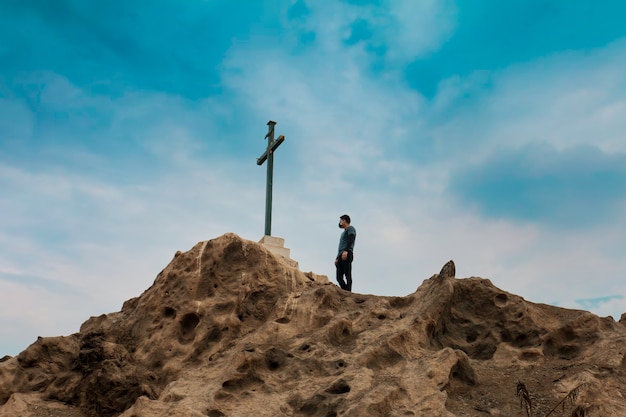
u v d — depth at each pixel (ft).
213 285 52.80
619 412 37.55
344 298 52.75
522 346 46.32
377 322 48.67
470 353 46.34
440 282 49.80
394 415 37.22
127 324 53.98
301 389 41.34
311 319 49.21
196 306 51.06
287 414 39.29
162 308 52.37
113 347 49.29
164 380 47.16
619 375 40.93
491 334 47.16
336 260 57.47
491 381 42.52
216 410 39.63
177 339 49.96
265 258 54.24
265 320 50.67
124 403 45.50
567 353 45.14
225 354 47.16
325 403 39.09
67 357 50.78
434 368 40.91
